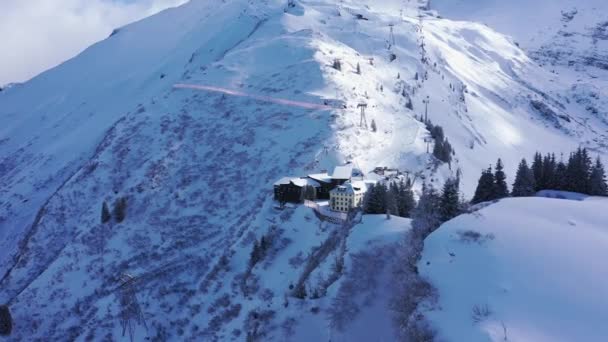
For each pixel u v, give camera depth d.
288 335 62.47
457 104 179.62
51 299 90.31
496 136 174.25
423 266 58.28
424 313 51.09
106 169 121.81
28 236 114.19
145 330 80.88
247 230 92.00
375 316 58.22
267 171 110.44
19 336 85.19
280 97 138.50
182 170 116.75
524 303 47.38
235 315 75.31
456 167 126.56
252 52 170.62
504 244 56.00
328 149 112.06
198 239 98.12
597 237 55.81
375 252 68.75
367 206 82.25
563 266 51.16
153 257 95.31
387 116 139.75
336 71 151.50
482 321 46.22
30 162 180.25
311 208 90.19
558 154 181.38
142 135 131.12
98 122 191.62
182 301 85.38
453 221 65.12
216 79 154.38
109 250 98.06
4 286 101.06
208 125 131.75
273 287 75.19
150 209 106.94
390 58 192.88
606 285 47.97
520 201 68.38
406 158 116.94
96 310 85.62
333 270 69.25
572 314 45.34
